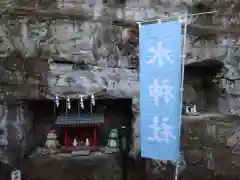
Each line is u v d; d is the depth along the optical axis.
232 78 4.89
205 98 5.27
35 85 4.59
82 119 4.78
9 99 4.55
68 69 4.63
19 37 4.51
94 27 4.62
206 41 4.80
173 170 4.76
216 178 4.84
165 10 4.73
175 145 3.55
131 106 4.95
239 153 4.82
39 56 4.56
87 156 4.74
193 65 5.00
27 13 4.50
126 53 4.71
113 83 4.71
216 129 4.82
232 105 4.95
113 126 5.33
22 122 4.68
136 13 4.69
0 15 4.47
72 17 4.57
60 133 5.23
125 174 4.91
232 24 4.80
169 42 3.42
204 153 4.83
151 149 3.66
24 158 4.68
